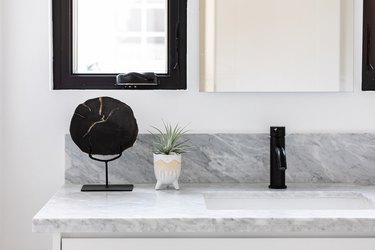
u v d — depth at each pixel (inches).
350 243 60.3
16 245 82.7
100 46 85.0
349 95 83.2
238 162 81.3
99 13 84.8
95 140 77.8
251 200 75.1
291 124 82.8
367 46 83.2
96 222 58.7
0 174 81.8
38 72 82.3
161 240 59.8
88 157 80.6
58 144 82.4
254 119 82.7
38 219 58.5
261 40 82.5
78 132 77.7
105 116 78.0
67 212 61.4
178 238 59.9
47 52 82.3
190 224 58.8
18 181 82.4
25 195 82.5
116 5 84.9
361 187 79.1
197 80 82.8
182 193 73.5
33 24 82.2
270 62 82.5
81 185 80.0
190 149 80.9
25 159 82.4
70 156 80.5
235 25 82.4
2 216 82.4
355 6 83.7
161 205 65.5
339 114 83.0
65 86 84.1
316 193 75.5
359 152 81.8
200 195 72.1
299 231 59.5
